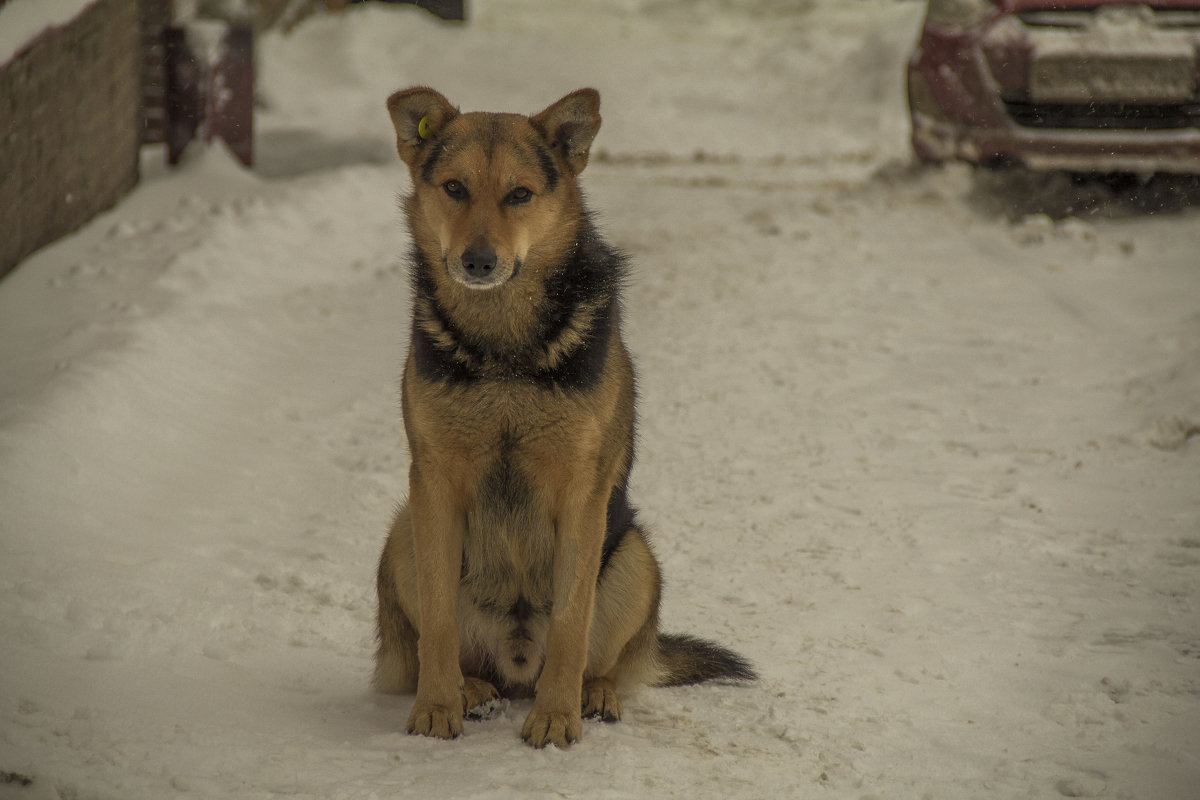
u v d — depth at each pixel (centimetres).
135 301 1234
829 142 2736
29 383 969
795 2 4269
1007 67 1752
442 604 574
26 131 1318
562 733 559
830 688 635
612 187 2133
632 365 656
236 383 1119
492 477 587
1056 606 746
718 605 761
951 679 646
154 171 1825
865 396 1180
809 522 902
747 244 1731
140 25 1770
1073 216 1831
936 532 874
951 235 1761
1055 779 529
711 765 539
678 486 975
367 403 1124
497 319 567
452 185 586
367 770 509
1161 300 1412
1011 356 1279
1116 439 1045
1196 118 1719
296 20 3181
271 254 1512
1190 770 538
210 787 473
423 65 3222
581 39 3641
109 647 609
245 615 693
